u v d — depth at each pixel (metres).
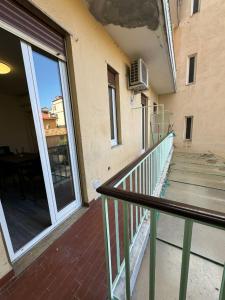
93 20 2.12
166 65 3.91
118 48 2.92
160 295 1.16
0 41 1.84
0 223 1.12
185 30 6.40
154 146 2.22
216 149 6.51
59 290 1.12
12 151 4.06
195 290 1.20
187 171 4.28
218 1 5.53
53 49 1.58
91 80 2.13
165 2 1.91
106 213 0.89
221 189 3.12
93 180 2.26
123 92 3.30
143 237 1.53
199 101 6.62
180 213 0.60
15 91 3.93
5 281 1.14
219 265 1.43
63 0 1.58
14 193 2.59
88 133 2.11
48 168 1.62
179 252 1.58
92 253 1.41
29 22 1.31
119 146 3.23
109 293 1.01
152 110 6.38
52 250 1.45
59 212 1.79
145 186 1.84
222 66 5.88
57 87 1.72
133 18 2.11
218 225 0.53
